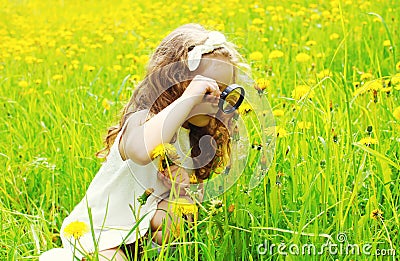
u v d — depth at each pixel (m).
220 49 2.32
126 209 2.39
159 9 7.81
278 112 2.79
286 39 4.87
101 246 2.30
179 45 2.36
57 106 3.85
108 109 3.66
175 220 2.34
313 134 2.95
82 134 3.57
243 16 6.54
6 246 2.47
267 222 2.29
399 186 2.54
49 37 7.08
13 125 3.98
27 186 3.31
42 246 2.57
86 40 5.99
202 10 6.64
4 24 8.52
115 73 4.98
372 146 2.67
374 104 2.65
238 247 2.28
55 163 3.34
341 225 2.22
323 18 5.62
